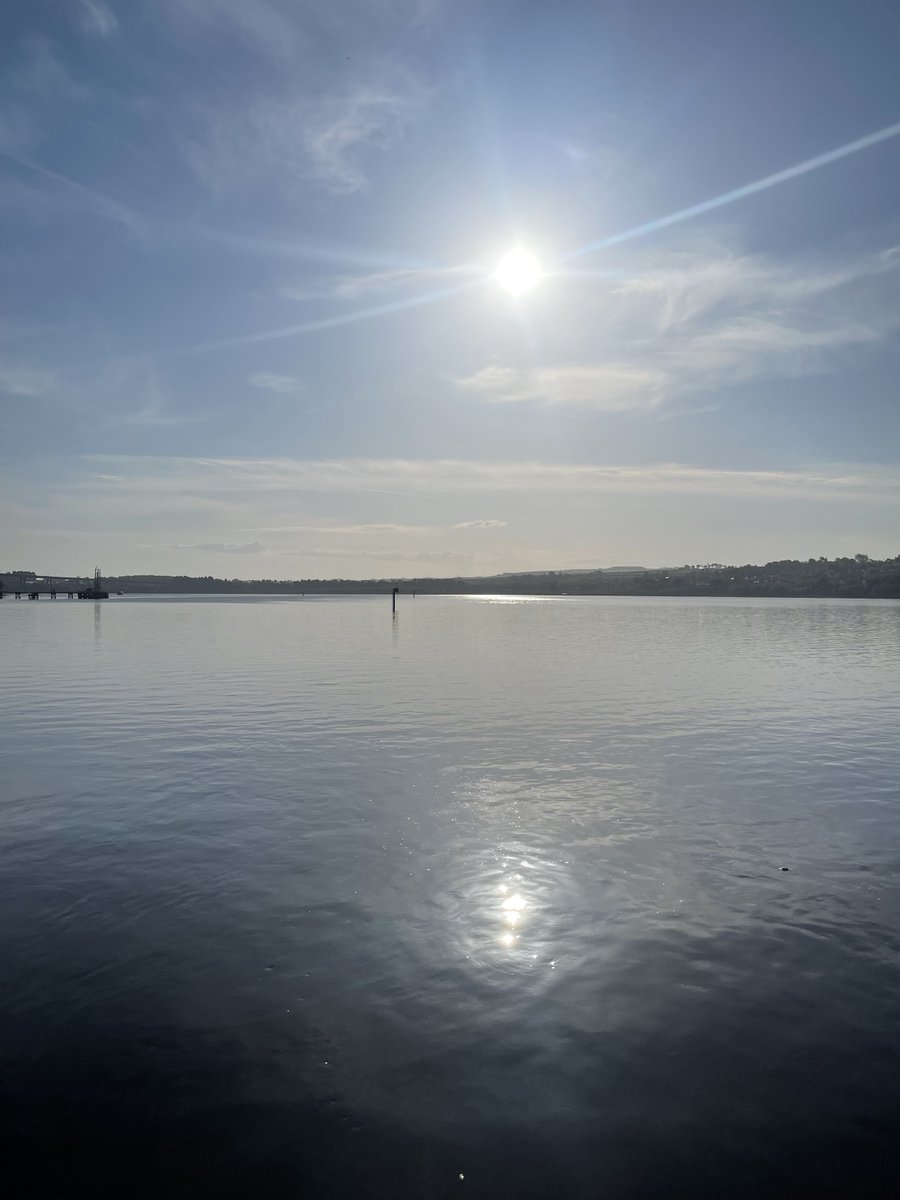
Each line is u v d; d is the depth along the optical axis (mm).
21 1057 6855
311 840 12422
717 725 22531
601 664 40156
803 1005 7668
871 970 8328
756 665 39656
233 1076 6625
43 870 11141
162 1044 7047
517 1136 5977
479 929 9281
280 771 16906
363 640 58469
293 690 29906
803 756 18406
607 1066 6766
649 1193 5441
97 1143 5895
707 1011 7570
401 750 19047
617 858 11641
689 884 10648
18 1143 5883
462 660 42375
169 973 8258
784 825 13219
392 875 10961
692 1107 6270
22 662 41531
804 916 9648
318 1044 7062
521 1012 7555
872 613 116812
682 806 14328
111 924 9406
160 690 30000
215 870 11133
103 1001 7727
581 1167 5672
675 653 46844
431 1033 7227
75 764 17594
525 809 14109
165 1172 5633
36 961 8508
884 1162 5703
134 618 99938
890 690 30109
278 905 9953
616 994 7875
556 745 19609
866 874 11008
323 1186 5516
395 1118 6156
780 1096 6391
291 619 96875
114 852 11867
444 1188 5492
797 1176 5582
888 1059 6848
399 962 8500
